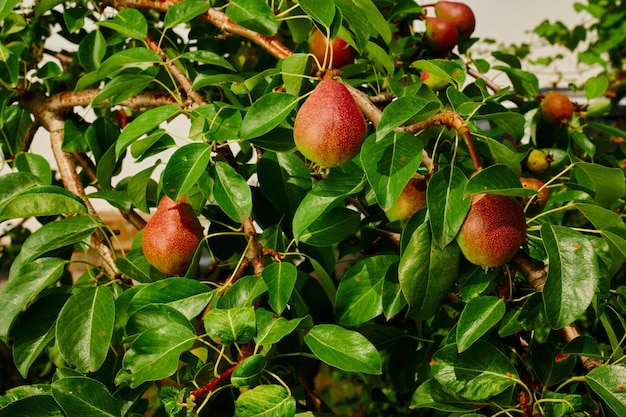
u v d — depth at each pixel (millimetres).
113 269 1199
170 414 1011
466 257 1042
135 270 1172
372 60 1275
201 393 1016
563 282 1010
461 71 1099
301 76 1089
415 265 1048
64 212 1170
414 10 1466
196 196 1198
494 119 1193
